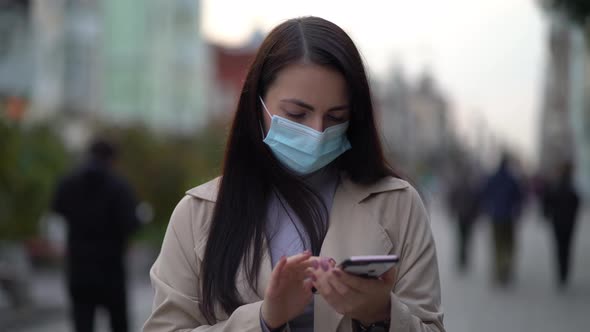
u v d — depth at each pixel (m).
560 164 14.05
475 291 13.59
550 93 41.44
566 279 14.02
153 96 39.91
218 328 2.42
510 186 14.29
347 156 2.62
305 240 2.54
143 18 39.28
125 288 7.09
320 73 2.46
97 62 31.33
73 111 29.53
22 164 11.75
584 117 36.59
